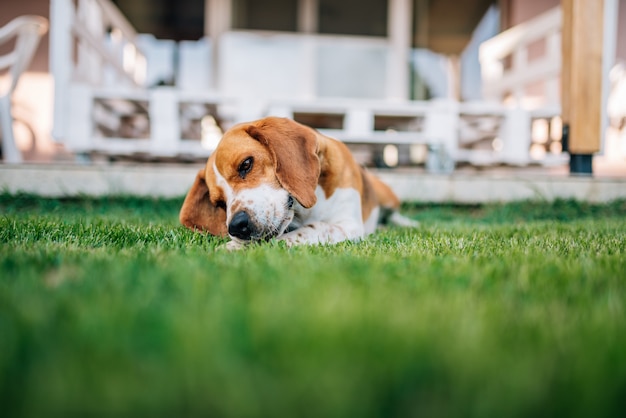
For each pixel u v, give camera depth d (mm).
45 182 4762
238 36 9047
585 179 5090
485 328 1012
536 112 5641
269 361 846
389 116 5926
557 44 6035
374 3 9102
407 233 3037
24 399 729
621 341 987
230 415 705
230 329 962
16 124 7320
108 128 6035
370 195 3523
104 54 6250
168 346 890
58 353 867
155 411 711
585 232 3145
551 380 813
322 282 1334
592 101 4984
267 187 2510
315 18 9125
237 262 1730
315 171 2555
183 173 4855
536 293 1373
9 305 1142
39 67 7344
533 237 2824
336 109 5582
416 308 1124
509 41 7129
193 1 8922
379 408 719
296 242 2506
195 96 5367
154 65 9047
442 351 888
